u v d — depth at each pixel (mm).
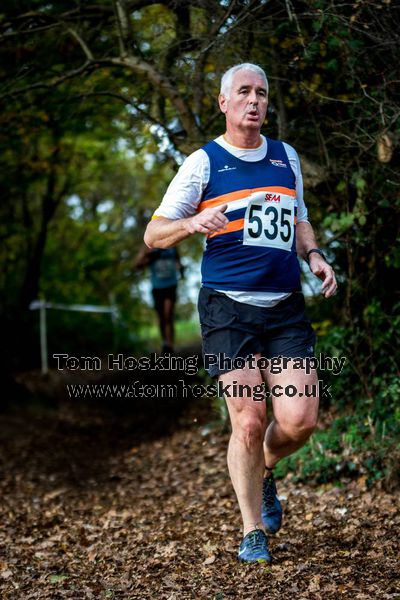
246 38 8875
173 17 9883
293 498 8219
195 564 6242
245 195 6035
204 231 5703
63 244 24109
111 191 26516
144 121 10312
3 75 12008
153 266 16953
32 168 17656
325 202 9453
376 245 9383
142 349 23359
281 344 6148
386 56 8289
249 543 5980
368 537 6527
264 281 6059
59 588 6012
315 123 8906
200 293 6281
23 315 20047
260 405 5992
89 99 11742
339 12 8141
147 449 12203
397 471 7926
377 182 8844
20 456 12266
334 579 5508
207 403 14289
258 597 5266
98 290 24781
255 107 5965
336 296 10281
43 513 9047
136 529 7887
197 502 8781
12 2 11695
